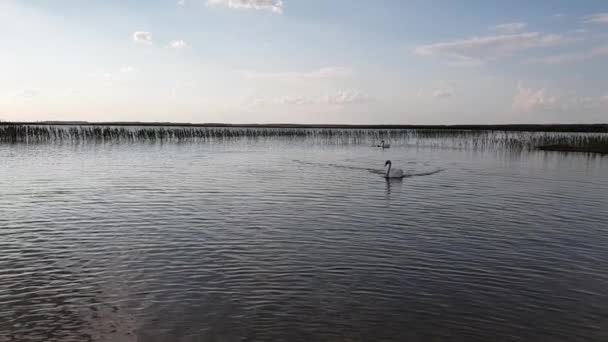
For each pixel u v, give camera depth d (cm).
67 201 2277
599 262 1448
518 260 1456
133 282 1247
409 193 2630
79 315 1064
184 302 1133
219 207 2175
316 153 5681
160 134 8362
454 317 1074
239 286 1226
